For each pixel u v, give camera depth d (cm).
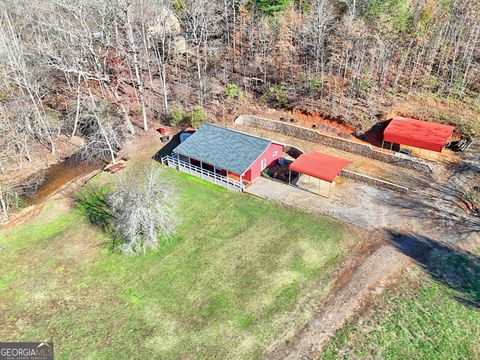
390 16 4328
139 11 4588
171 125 4375
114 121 4222
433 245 2633
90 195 3319
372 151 3631
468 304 2206
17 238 2841
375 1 4419
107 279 2491
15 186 3441
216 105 4634
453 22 4356
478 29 4088
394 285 2347
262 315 2197
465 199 3044
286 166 3650
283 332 2097
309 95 4409
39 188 3519
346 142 3778
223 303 2281
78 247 2750
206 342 2066
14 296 2380
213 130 3747
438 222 2834
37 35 4725
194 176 3597
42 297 2373
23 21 4594
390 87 4278
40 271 2559
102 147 4000
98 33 4172
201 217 3028
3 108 3947
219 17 5272
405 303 2222
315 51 4531
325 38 4534
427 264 2484
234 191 3347
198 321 2183
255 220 2966
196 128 4175
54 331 2161
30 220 3023
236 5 5512
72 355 2028
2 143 3794
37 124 4053
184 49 5616
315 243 2703
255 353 1997
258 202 3178
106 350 2048
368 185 3312
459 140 3659
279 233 2816
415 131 3550
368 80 4244
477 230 2741
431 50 4362
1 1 4672
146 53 4597
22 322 2217
